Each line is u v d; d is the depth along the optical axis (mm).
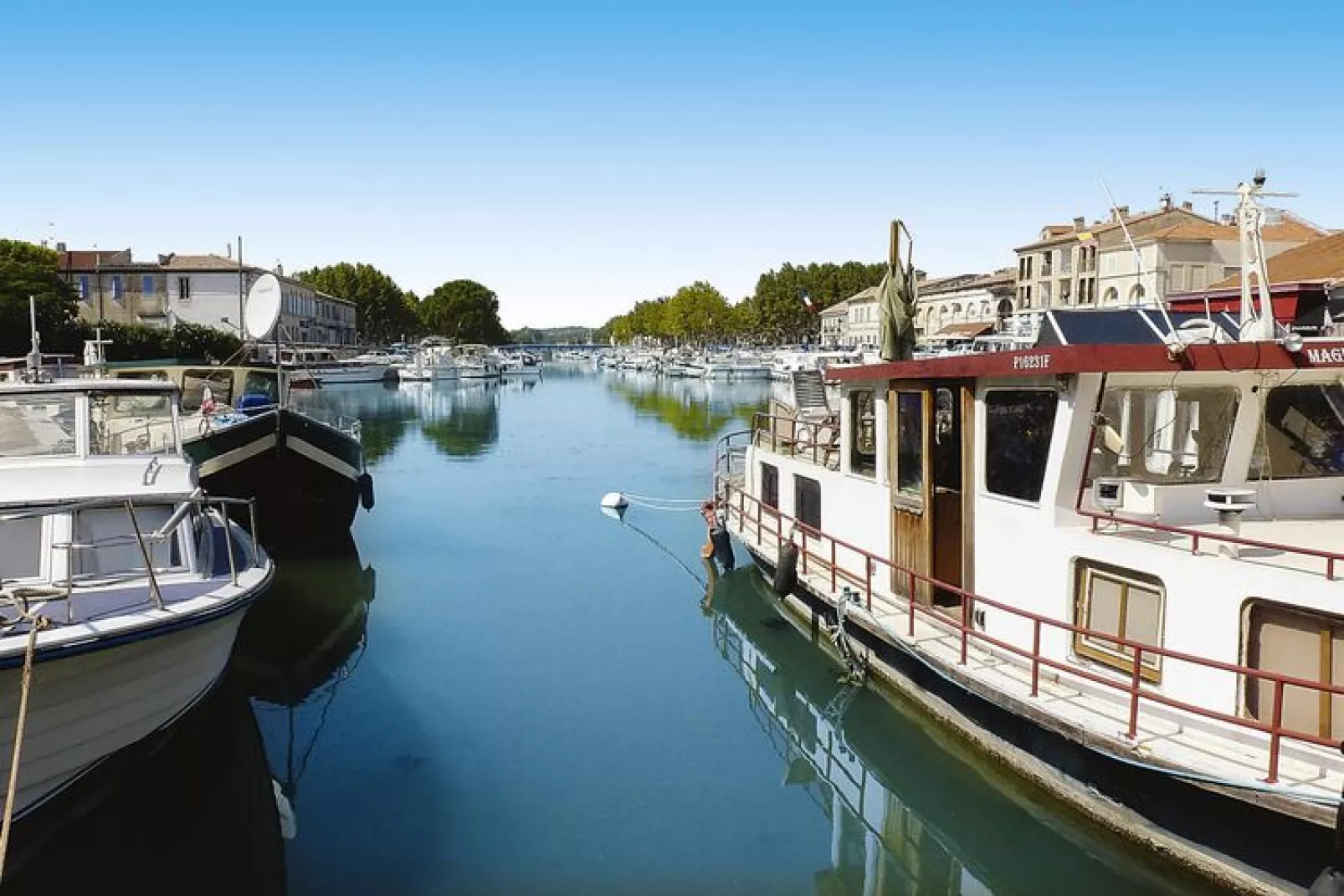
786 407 20953
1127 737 8102
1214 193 9617
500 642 15117
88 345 24672
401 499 28031
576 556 20859
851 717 12219
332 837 9195
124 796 9375
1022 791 9594
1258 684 7867
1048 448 9516
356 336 128875
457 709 12414
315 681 13391
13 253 55656
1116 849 8570
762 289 130250
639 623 16078
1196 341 9039
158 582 10195
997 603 9555
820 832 9562
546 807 9852
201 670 10070
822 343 109625
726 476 23453
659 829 9484
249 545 12781
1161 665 8477
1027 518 9781
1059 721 8609
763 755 11180
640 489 29922
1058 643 9477
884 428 12555
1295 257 30266
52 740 8320
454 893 8320
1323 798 6879
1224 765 7582
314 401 59312
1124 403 9219
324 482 21359
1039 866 9023
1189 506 9203
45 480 10953
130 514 9664
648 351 141375
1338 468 9547
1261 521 9289
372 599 17469
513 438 44312
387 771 10625
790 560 14383
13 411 11633
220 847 9219
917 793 10469
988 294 80688
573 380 101688
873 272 123938
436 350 99375
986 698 9547
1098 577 9125
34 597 8625
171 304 78000
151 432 12242
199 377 27297
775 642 15117
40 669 7871
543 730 11750
